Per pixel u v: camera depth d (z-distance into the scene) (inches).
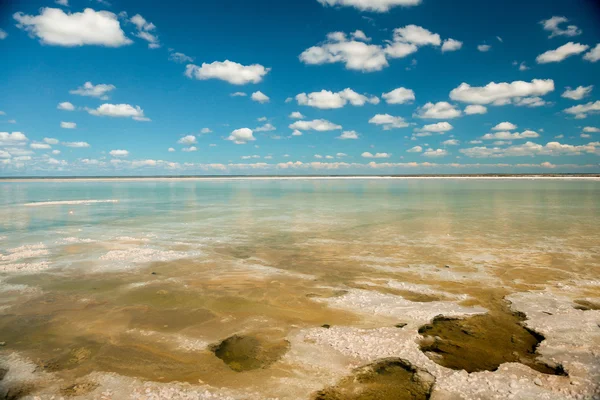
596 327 233.8
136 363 196.5
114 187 2225.6
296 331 233.0
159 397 167.5
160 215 786.8
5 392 171.6
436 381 177.8
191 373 186.7
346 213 810.2
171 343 218.4
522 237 518.0
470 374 182.9
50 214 812.0
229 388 174.2
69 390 173.2
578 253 422.6
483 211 824.3
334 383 178.1
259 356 202.8
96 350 210.5
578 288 307.0
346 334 227.3
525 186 2003.0
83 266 384.8
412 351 206.5
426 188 1891.0
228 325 242.7
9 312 265.1
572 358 197.0
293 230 592.1
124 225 649.6
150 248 466.9
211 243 495.5
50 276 350.6
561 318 248.1
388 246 472.1
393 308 269.9
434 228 602.2
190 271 366.3
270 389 173.2
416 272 358.6
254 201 1138.0
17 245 486.0
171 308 271.9
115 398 166.9
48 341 221.8
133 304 279.9
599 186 1939.0
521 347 213.8
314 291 307.4
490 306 273.1
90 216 773.9
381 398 166.7
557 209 846.5
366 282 329.7
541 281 326.3
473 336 227.8
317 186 2294.5
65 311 267.0
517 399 163.5
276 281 334.0
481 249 450.0
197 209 906.7
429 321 247.9
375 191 1653.5
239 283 329.1
